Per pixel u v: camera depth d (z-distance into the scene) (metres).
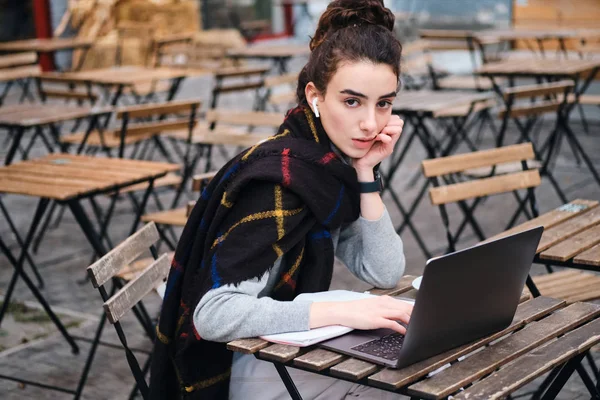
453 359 2.18
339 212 2.48
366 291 2.74
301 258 2.48
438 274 2.03
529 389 3.92
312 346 2.23
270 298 2.34
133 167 4.57
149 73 8.30
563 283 3.89
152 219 4.88
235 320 2.28
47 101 11.84
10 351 4.57
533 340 2.30
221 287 2.32
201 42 14.42
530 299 2.67
